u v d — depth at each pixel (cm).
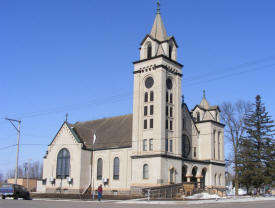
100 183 7219
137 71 6988
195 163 7188
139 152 6569
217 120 8144
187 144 7519
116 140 7281
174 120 6800
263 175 6906
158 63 6706
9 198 5316
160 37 7075
